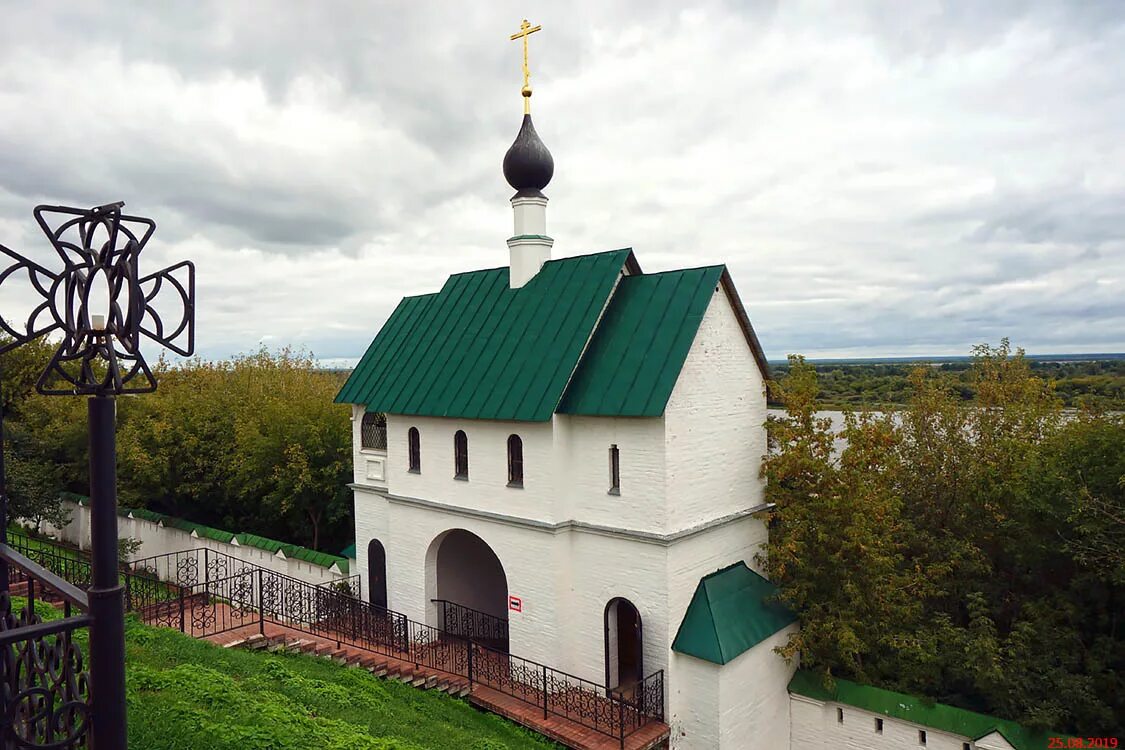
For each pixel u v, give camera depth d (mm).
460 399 18781
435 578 20406
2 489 6160
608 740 14586
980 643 15281
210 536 25828
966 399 21734
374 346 23516
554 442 16859
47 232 4531
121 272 4660
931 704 14930
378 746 10109
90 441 4414
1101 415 17094
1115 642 15578
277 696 11539
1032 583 17609
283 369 43594
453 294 22844
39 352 33031
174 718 9016
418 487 20375
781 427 17609
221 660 12891
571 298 18953
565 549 17156
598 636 16750
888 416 20922
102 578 4422
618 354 17094
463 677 17141
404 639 17969
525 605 17594
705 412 16922
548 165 20766
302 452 26984
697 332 16422
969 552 18094
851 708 15992
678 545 15875
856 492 16594
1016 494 16641
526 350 18609
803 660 17094
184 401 31531
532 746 14438
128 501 29312
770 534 18344
